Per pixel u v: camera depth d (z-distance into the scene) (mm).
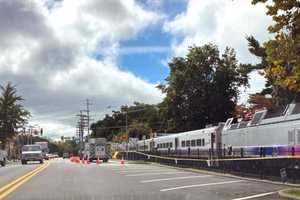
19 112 114688
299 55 19125
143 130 136000
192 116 80062
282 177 29219
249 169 34656
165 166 55000
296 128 30531
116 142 139875
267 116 35969
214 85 79938
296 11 18625
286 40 19188
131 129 137250
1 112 113188
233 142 42281
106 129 180000
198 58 80438
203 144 50344
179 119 80750
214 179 33000
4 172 42344
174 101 80438
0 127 113188
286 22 18875
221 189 25469
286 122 32031
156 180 32062
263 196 21875
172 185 28031
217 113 80125
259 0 18844
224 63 81000
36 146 74312
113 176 36062
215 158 43906
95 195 22484
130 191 24406
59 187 26797
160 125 114500
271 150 34031
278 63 19578
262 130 35812
